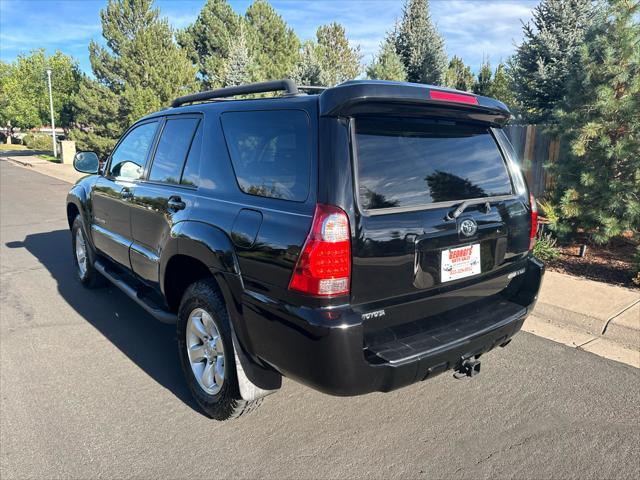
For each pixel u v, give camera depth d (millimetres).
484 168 3066
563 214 6324
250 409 3076
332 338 2312
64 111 37938
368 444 2941
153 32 21812
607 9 6156
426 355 2553
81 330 4621
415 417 3215
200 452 2873
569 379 3674
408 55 18812
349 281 2375
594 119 6062
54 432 3061
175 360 4051
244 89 3201
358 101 2412
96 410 3307
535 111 13398
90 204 5082
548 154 8641
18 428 3098
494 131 3236
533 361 3963
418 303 2695
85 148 23656
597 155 6082
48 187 16531
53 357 4078
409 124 2744
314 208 2391
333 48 22578
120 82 22328
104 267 4945
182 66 22297
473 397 3443
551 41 12805
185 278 3609
